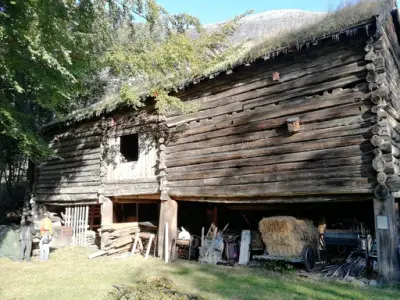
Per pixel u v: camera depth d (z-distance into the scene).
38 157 12.57
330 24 7.79
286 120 8.51
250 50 9.34
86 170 14.33
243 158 9.34
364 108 7.46
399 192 7.78
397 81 9.63
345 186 7.47
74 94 12.07
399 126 8.88
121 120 13.05
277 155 8.67
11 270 9.25
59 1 8.87
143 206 16.75
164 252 10.85
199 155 10.38
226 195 9.52
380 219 7.00
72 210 15.28
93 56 11.50
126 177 12.62
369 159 7.25
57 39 9.25
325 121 8.00
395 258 6.83
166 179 11.19
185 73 10.89
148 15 11.74
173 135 11.21
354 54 7.75
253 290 6.85
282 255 8.92
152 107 11.99
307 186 8.03
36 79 9.87
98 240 14.46
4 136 18.88
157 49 10.91
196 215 14.76
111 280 7.95
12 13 8.36
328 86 8.05
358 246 8.51
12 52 9.20
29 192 17.14
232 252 10.11
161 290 6.43
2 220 19.44
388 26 8.88
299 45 8.14
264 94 9.15
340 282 7.38
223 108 10.00
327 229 9.45
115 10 11.93
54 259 11.08
